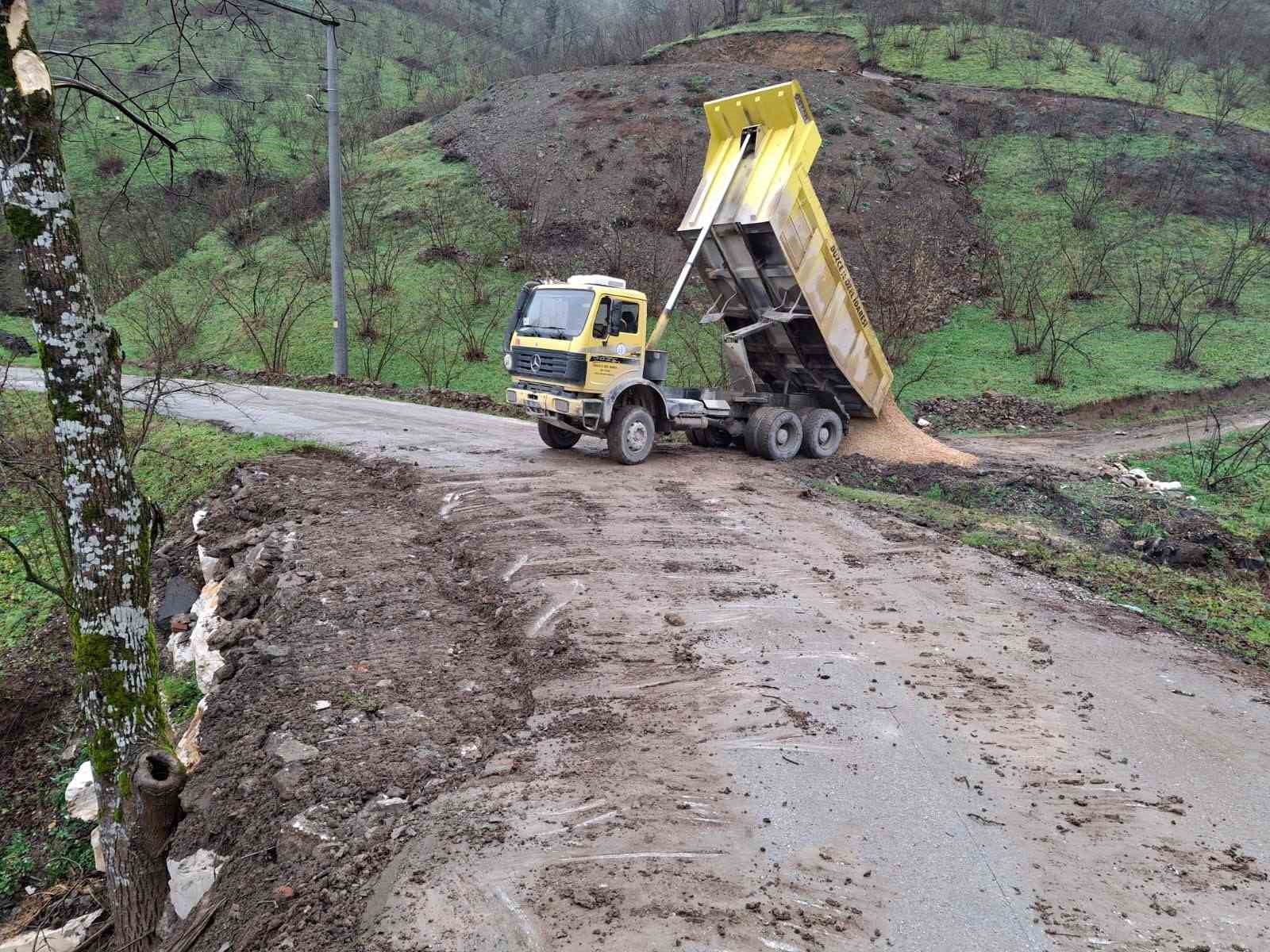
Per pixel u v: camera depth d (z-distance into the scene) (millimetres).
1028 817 4750
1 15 4848
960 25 44062
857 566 8984
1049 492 12875
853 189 31109
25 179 4996
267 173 39250
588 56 48812
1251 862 4422
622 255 29281
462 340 26047
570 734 5531
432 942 3738
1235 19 47688
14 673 10289
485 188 34781
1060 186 32031
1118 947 3770
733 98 12633
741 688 6176
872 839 4496
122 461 5527
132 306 29922
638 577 8289
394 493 11289
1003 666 6727
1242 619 8102
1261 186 31922
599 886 4062
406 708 5992
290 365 25469
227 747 5883
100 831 5820
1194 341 23391
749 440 13961
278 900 4297
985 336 25016
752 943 3703
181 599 10133
